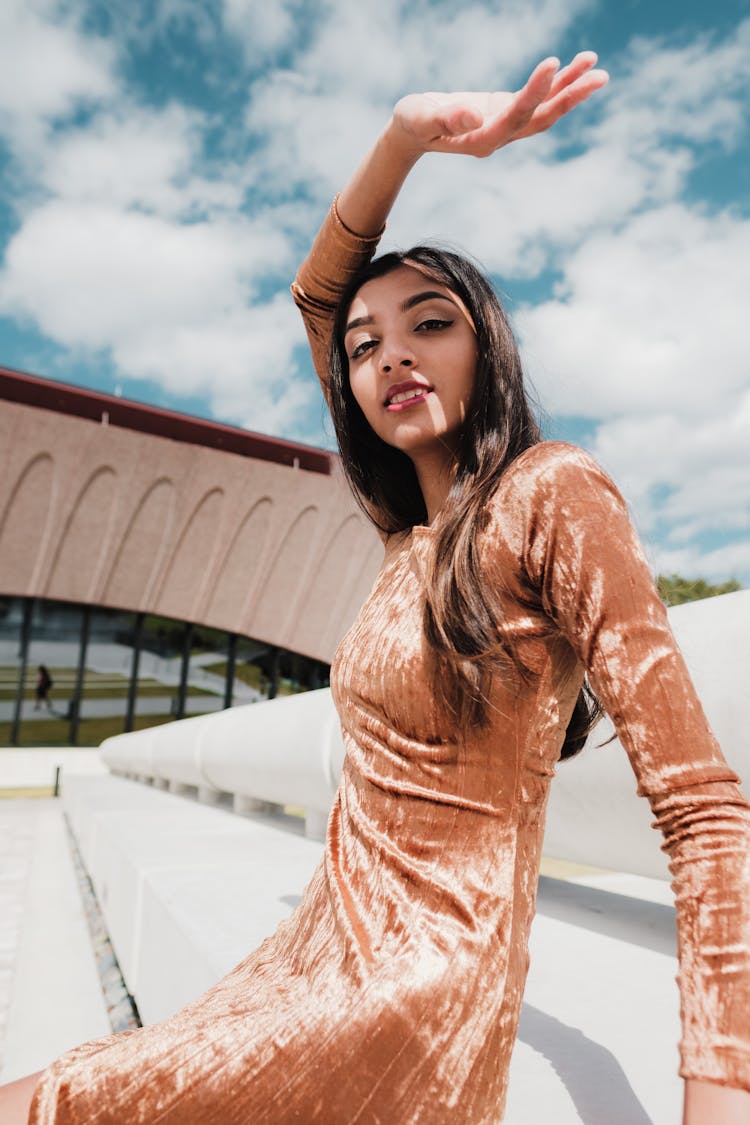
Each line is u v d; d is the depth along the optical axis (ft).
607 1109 2.48
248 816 15.28
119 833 11.56
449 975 2.06
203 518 72.84
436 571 2.35
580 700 2.96
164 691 72.38
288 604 75.46
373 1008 2.02
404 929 2.17
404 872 2.26
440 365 2.77
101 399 72.33
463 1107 1.99
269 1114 1.98
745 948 1.67
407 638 2.41
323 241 3.89
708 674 4.52
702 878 1.77
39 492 67.41
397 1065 1.98
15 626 67.97
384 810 2.40
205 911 5.74
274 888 6.80
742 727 4.26
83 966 10.77
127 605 70.85
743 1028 1.62
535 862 2.36
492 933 2.15
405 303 2.83
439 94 2.72
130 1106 2.05
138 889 7.59
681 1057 1.70
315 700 11.02
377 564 75.46
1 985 10.01
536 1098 2.56
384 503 3.60
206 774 17.12
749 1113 1.56
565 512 2.17
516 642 2.26
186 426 75.56
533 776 2.33
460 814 2.27
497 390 2.67
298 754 10.81
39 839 27.09
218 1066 2.05
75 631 70.23
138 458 70.03
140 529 70.90
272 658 76.89
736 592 4.71
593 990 3.85
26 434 66.54
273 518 74.49
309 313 4.09
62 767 63.31
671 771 1.87
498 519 2.31
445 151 2.68
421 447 2.91
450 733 2.29
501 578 2.27
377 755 2.47
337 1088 1.97
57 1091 2.13
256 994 2.36
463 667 2.22
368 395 2.97
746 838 1.78
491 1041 2.05
